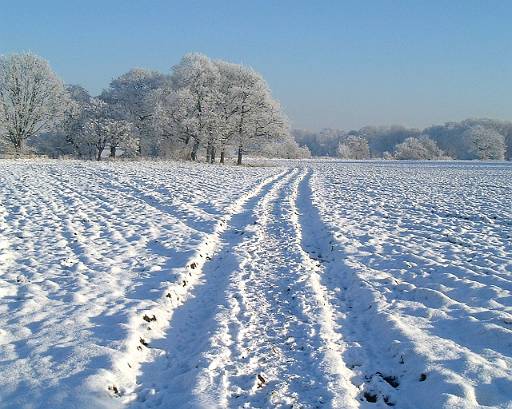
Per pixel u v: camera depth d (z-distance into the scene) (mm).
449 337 7094
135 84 65375
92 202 18719
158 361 6395
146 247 12195
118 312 7590
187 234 13656
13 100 50469
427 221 16625
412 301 8664
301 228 15906
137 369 6078
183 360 6457
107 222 14953
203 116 56125
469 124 133875
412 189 28453
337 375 5914
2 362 5863
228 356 6422
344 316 8172
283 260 11414
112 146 60188
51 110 53188
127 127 58688
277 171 46312
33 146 63062
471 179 37938
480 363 5984
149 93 61750
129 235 13367
